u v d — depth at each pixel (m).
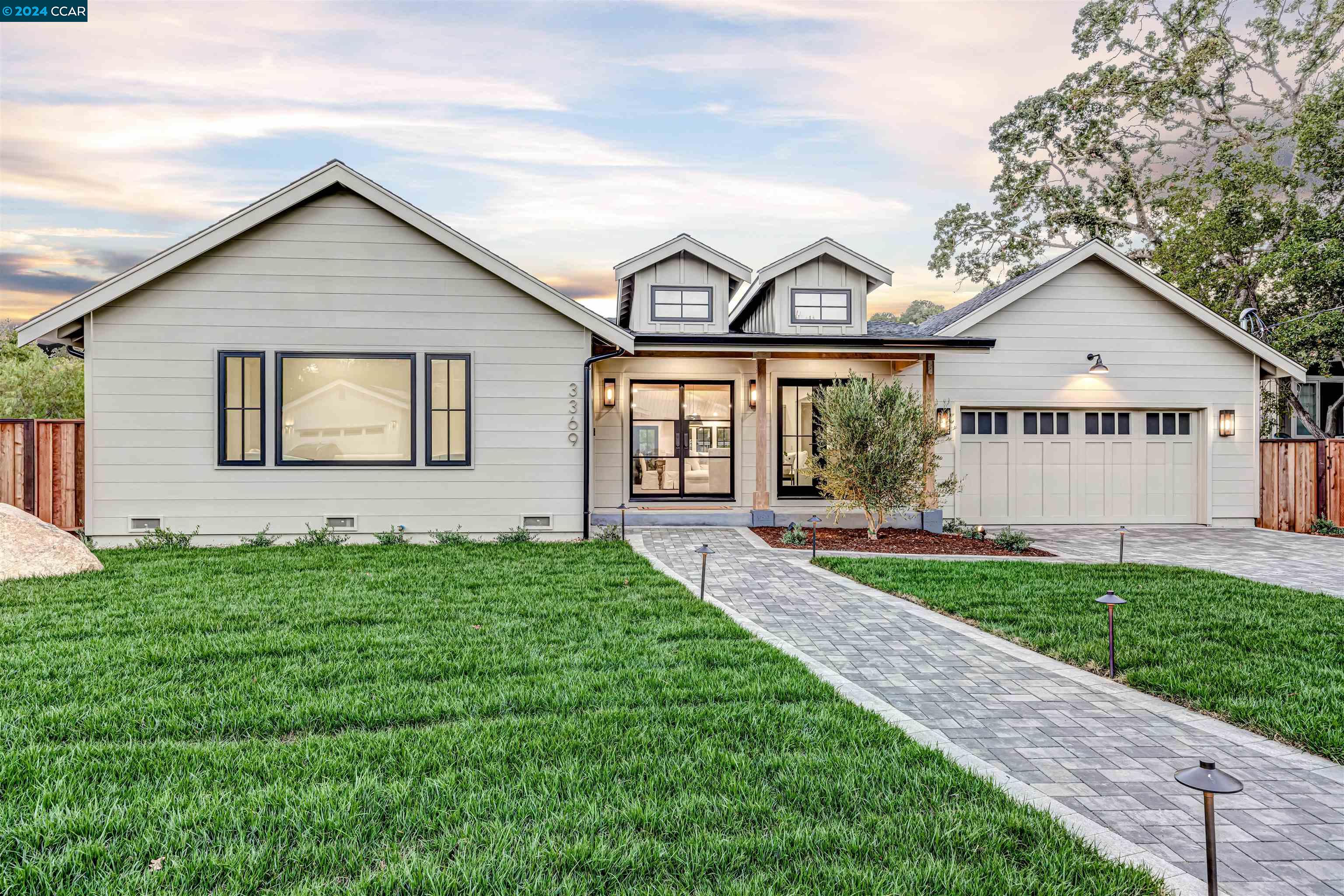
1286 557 10.17
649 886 2.34
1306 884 2.45
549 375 11.09
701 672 4.58
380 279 10.75
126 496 10.27
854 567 8.60
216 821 2.68
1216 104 22.72
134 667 4.50
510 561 8.70
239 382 10.59
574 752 3.37
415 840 2.62
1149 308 13.88
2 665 4.51
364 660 4.76
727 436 13.26
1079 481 13.93
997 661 5.13
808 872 2.42
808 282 13.44
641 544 10.58
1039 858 2.53
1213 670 4.77
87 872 2.39
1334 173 19.08
